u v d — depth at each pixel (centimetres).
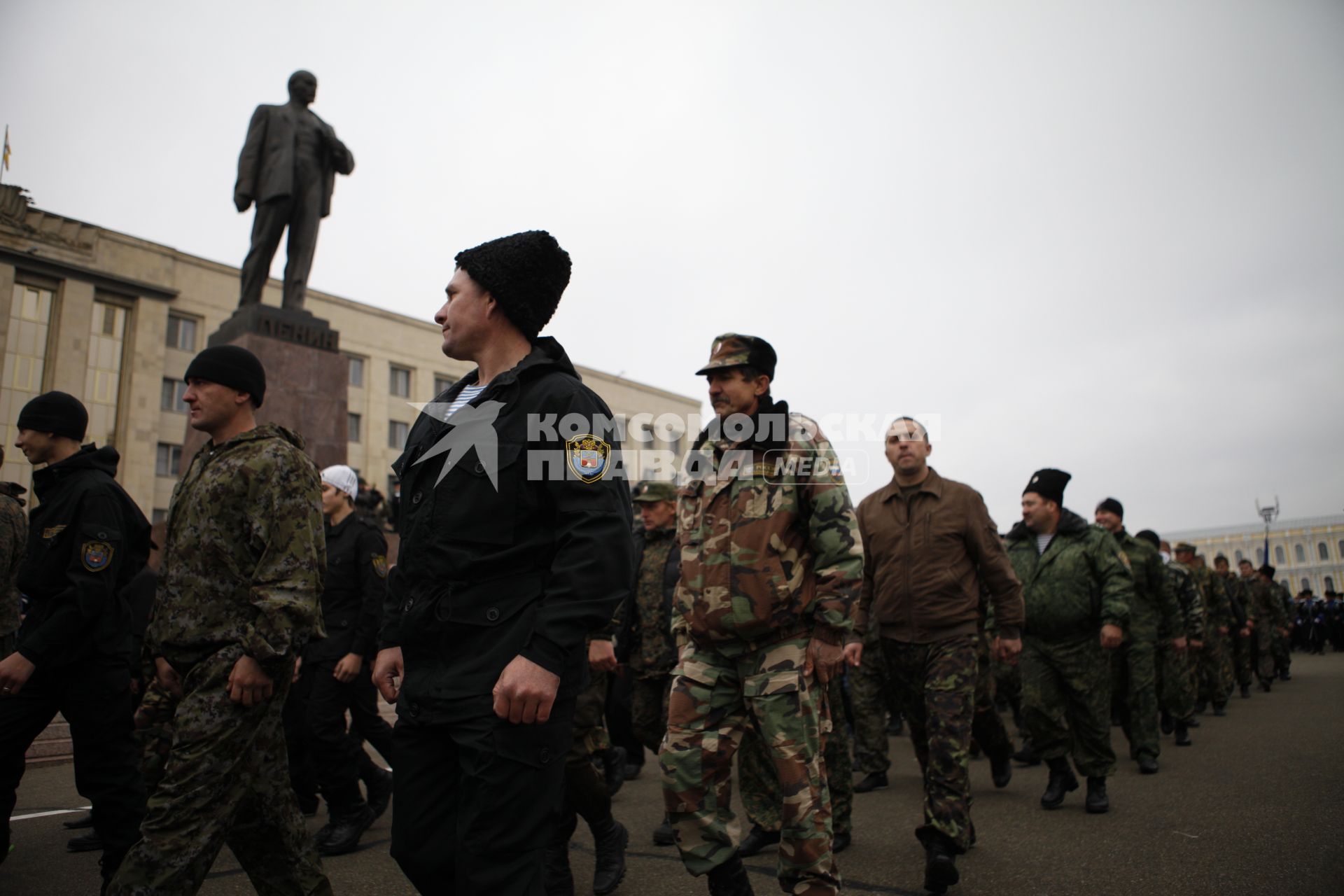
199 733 240
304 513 263
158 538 553
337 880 355
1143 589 702
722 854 268
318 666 418
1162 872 348
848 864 380
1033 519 517
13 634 406
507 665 179
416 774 190
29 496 2634
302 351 1036
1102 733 472
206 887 351
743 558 275
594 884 345
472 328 213
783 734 265
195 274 3050
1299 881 325
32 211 2712
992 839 416
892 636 407
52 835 441
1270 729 795
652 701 534
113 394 2850
